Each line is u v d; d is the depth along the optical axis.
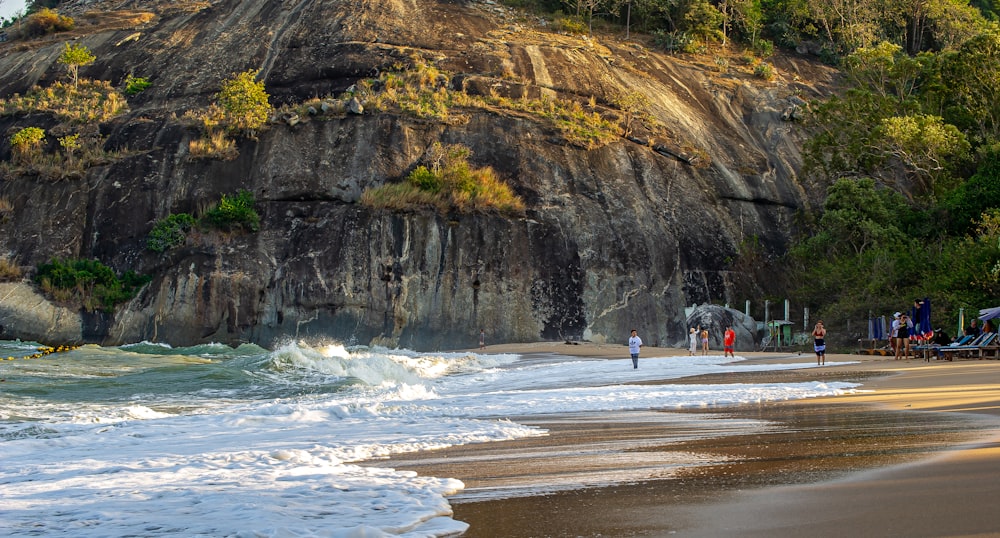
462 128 60.31
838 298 48.22
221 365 29.53
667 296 54.56
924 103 61.72
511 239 54.38
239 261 52.72
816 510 5.64
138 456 10.56
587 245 55.31
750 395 16.92
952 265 42.59
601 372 28.98
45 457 10.78
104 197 56.94
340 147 58.34
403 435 12.10
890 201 54.00
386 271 52.69
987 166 50.28
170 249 53.59
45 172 57.88
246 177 57.38
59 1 93.44
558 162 59.16
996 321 35.31
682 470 7.80
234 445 11.49
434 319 51.97
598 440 10.74
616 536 5.23
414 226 53.78
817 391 17.16
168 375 26.58
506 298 52.69
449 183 56.06
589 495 6.76
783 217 62.03
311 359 29.62
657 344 52.75
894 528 5.01
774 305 54.16
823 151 59.81
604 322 52.81
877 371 23.36
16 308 50.66
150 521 6.09
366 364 29.69
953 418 10.88
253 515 6.15
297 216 55.25
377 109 60.28
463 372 33.19
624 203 57.88
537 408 16.34
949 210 50.56
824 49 82.69
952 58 58.00
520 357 41.59
